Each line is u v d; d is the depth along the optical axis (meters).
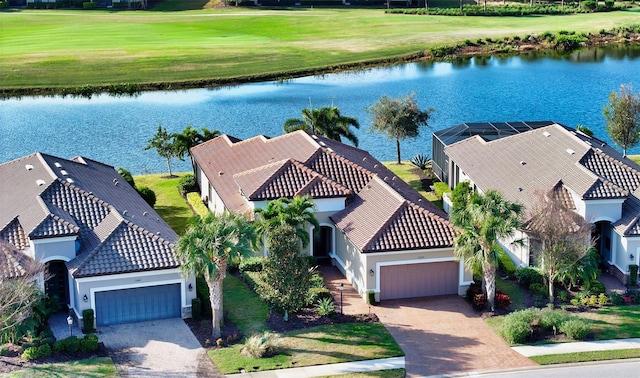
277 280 42.50
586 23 163.50
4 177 53.81
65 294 44.06
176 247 42.12
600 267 50.09
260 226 45.69
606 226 49.84
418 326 42.78
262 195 50.66
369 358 38.88
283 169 52.72
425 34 153.75
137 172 75.62
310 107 100.69
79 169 54.72
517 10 175.88
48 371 37.25
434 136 69.19
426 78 121.44
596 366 38.16
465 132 67.94
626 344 40.12
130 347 40.03
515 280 48.22
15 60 125.25
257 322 42.53
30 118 97.94
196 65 126.56
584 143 55.50
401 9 179.75
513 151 59.47
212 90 115.75
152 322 42.84
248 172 54.56
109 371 37.34
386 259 45.44
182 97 110.69
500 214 43.25
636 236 47.28
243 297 45.59
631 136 71.31
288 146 58.75
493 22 166.62
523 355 39.38
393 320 43.47
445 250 45.97
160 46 138.25
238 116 98.19
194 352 39.50
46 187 48.16
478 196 44.22
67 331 41.72
